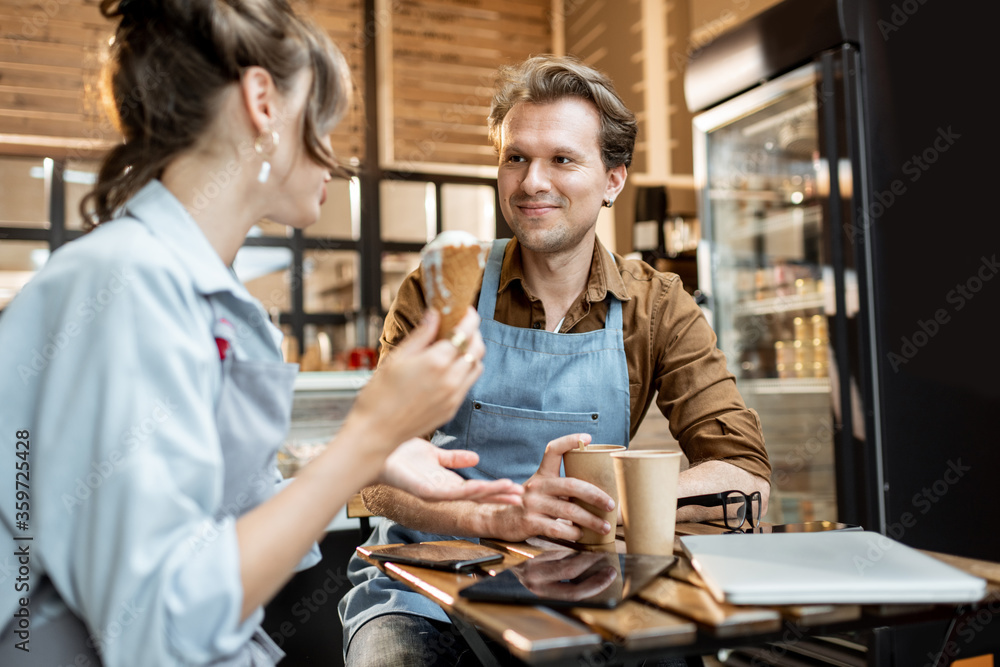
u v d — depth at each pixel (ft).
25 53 11.93
